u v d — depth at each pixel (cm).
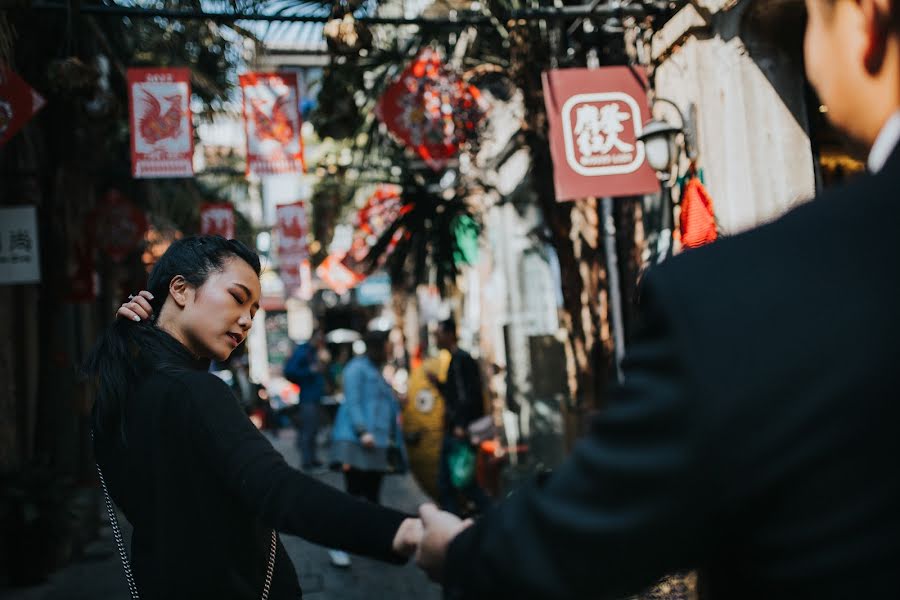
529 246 1180
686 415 78
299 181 1599
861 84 91
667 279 84
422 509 131
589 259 723
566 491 88
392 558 145
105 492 196
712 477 77
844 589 74
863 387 74
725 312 79
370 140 797
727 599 83
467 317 1583
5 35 512
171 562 177
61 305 830
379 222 961
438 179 800
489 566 93
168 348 193
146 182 1150
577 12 570
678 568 83
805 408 75
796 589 76
